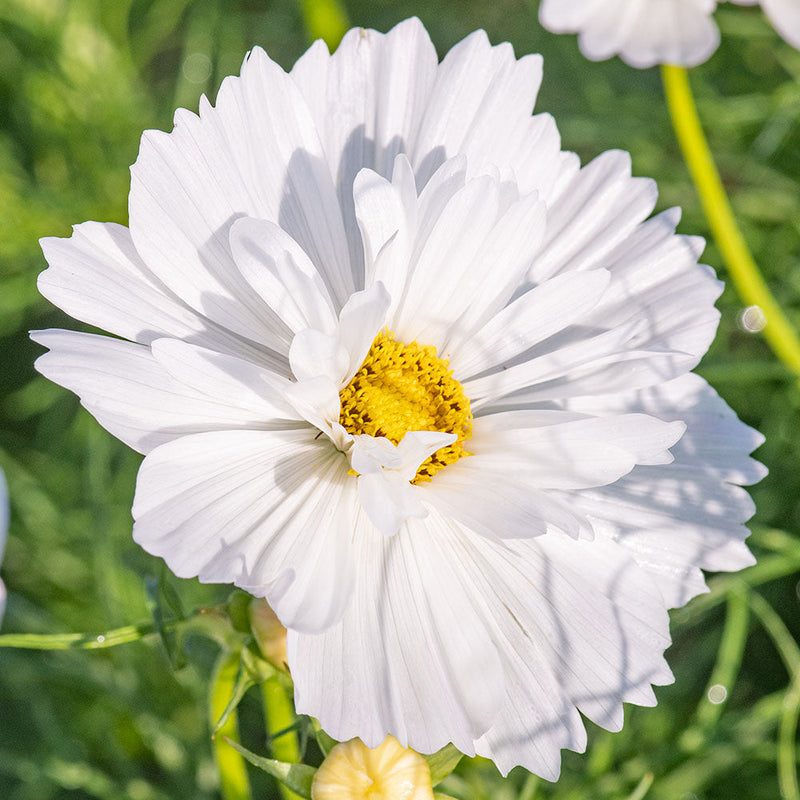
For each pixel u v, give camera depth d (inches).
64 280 8.2
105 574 11.8
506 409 9.1
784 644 11.2
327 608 7.9
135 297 8.4
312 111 9.0
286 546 8.1
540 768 8.3
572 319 8.8
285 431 8.5
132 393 8.0
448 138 9.2
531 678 8.5
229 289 8.5
